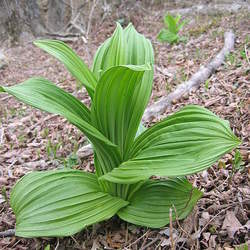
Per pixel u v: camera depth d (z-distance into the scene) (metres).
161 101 1.03
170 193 0.57
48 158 0.88
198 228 0.55
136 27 2.19
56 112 0.50
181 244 0.53
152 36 1.94
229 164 0.70
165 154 0.50
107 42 0.64
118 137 0.57
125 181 0.49
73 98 0.57
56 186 0.57
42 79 0.56
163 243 0.53
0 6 2.27
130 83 0.51
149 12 2.36
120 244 0.56
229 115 0.88
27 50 2.16
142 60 0.60
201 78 1.12
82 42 2.14
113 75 0.49
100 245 0.56
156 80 1.24
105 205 0.55
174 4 2.38
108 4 2.29
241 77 1.06
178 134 0.51
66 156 0.89
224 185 0.64
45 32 2.31
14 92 0.50
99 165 0.61
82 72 0.56
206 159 0.46
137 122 0.57
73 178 0.59
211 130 0.48
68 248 0.58
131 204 0.58
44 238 0.60
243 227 0.53
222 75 1.12
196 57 1.36
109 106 0.54
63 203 0.55
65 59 0.55
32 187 0.56
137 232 0.57
